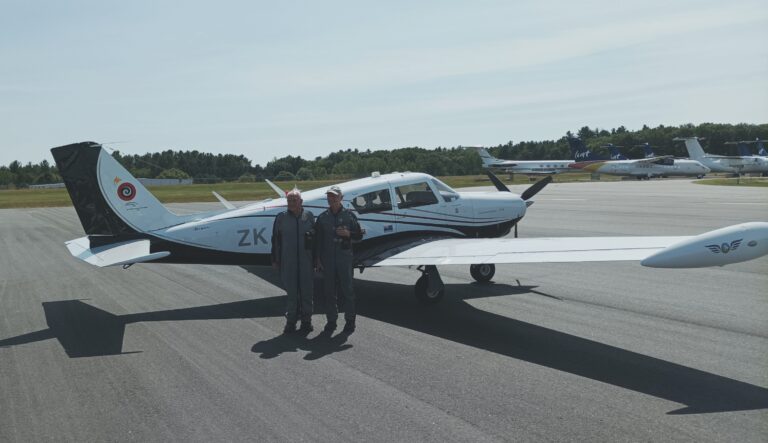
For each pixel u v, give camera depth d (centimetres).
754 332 611
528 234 1503
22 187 10938
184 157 12594
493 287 882
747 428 384
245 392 462
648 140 11888
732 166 6706
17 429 403
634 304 748
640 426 389
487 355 550
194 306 791
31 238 1781
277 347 588
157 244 788
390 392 457
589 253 616
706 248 509
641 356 538
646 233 1453
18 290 935
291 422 404
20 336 648
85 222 771
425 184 920
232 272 1078
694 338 592
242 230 809
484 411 418
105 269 1138
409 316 713
